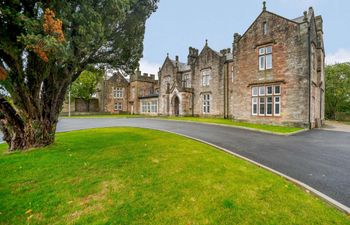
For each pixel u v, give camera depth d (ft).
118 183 17.20
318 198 14.53
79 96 140.56
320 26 69.15
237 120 70.23
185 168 20.21
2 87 27.61
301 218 11.81
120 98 153.79
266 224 11.34
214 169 19.92
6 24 20.02
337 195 15.08
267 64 63.21
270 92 62.13
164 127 56.54
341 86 116.06
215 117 92.63
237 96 70.69
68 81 33.42
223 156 24.91
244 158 24.75
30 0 21.31
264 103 63.26
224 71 89.56
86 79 134.62
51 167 21.61
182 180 17.29
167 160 22.91
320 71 68.85
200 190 15.42
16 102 28.58
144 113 140.87
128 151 27.12
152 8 35.29
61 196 15.51
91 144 32.30
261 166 21.66
